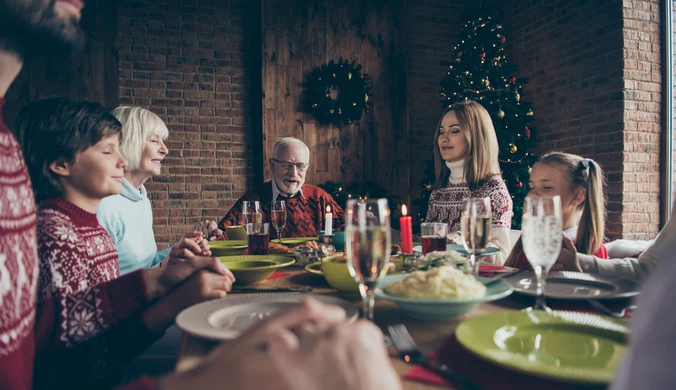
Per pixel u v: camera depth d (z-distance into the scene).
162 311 0.90
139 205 1.96
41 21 0.62
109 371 0.96
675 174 3.71
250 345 0.38
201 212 4.49
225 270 0.95
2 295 0.54
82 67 4.12
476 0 5.17
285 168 2.90
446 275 0.80
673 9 3.73
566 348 0.59
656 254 1.17
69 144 1.08
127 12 4.27
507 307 0.86
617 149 3.68
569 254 1.19
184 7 4.44
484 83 4.04
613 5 3.70
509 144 3.98
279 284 1.12
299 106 4.64
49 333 0.84
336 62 4.74
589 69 3.96
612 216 3.72
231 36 4.59
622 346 0.58
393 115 4.89
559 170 1.71
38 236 0.94
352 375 0.35
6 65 0.65
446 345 0.63
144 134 2.05
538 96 4.59
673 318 0.31
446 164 2.55
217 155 4.54
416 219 4.98
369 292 0.76
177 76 4.42
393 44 4.90
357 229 0.73
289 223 2.90
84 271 0.98
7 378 0.54
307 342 0.38
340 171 4.75
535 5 4.59
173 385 0.37
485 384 0.50
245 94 4.63
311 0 4.68
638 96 3.67
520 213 4.05
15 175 0.60
